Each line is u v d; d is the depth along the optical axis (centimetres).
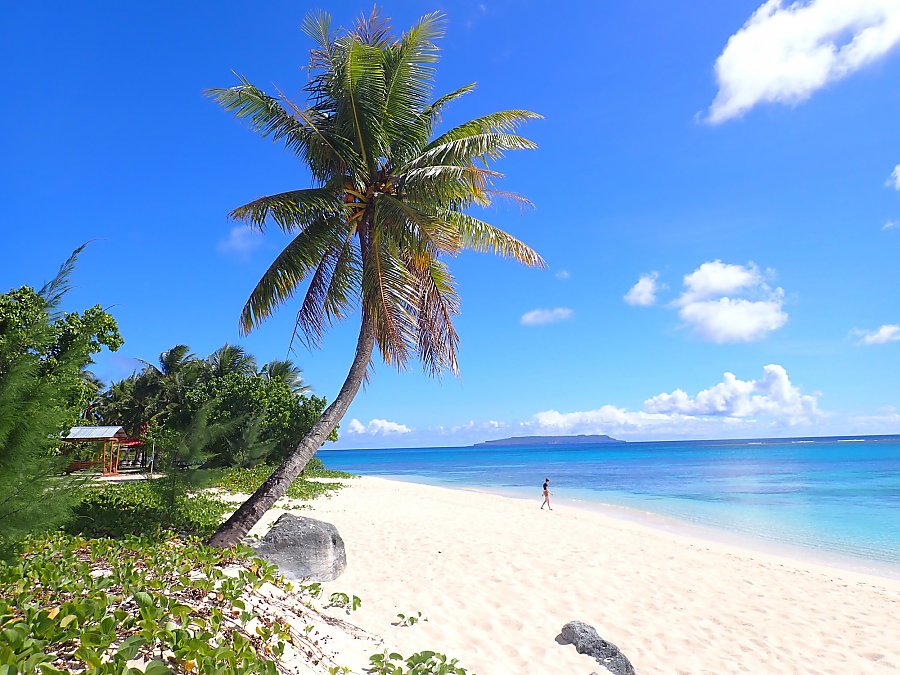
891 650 766
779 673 680
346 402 1048
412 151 1197
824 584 1134
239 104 1101
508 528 1571
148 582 475
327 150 1104
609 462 8525
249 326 1122
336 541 927
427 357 1159
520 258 1298
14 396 490
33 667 280
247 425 2708
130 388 4250
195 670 340
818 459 7644
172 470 1059
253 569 658
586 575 1042
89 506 1016
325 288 1204
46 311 531
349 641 559
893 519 2222
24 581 446
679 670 670
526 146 1130
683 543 1525
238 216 1105
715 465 6656
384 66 1164
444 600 826
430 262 1140
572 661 630
